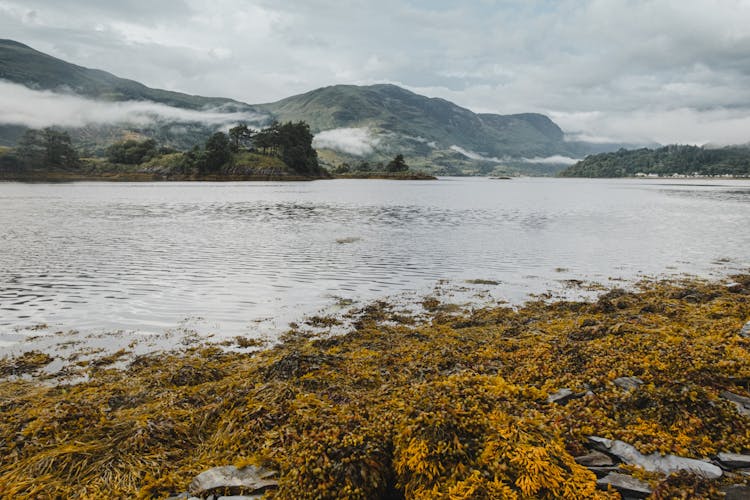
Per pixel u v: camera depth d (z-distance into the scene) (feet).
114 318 51.78
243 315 53.26
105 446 22.22
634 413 22.77
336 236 118.93
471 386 24.00
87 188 417.49
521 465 17.66
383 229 134.51
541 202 272.31
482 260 87.10
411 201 270.26
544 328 44.70
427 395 22.49
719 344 30.58
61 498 18.89
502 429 19.48
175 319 51.70
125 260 85.61
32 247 99.45
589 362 28.73
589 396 24.23
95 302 57.98
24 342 43.98
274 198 285.02
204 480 19.36
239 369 36.32
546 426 21.35
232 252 94.58
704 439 20.20
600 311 51.34
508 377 29.09
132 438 22.45
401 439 19.72
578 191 462.60
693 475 17.97
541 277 73.20
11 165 644.69
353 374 31.76
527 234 124.16
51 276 72.08
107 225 140.67
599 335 37.32
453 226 142.82
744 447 19.72
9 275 72.59
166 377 33.96
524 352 34.47
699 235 122.83
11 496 18.83
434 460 18.25
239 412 24.36
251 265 81.61
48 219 156.25
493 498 16.74
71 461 20.98
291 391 26.63
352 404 25.30
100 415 26.84
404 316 52.65
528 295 62.23
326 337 45.55
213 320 51.37
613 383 25.54
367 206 227.61
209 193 338.75
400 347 40.09
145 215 172.96
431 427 19.43
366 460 18.88
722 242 110.01
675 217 173.47
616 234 124.26
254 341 44.32
